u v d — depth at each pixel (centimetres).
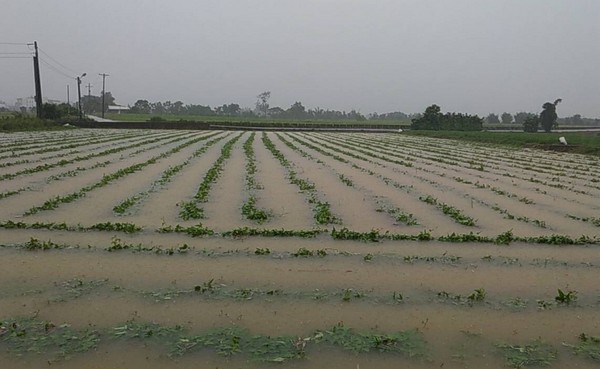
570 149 3306
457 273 783
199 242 904
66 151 2531
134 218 1078
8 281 700
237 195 1396
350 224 1084
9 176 1580
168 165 2039
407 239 964
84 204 1210
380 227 1064
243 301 655
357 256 851
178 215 1118
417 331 588
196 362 509
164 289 687
